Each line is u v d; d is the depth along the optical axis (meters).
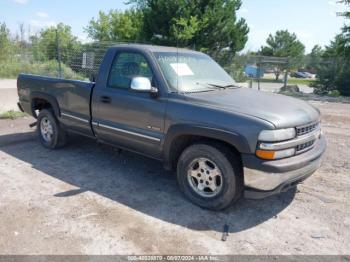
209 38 23.05
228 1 24.30
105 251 3.03
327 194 4.34
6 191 4.22
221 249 3.12
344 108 12.30
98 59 9.38
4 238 3.19
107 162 5.40
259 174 3.37
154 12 22.64
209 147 3.67
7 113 8.80
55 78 5.57
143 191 4.33
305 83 31.64
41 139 6.10
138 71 4.35
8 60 22.19
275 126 3.33
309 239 3.32
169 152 4.05
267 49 50.03
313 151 3.80
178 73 4.28
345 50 18.78
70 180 4.63
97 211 3.76
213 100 3.82
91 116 4.93
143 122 4.22
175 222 3.57
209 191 3.86
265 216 3.75
